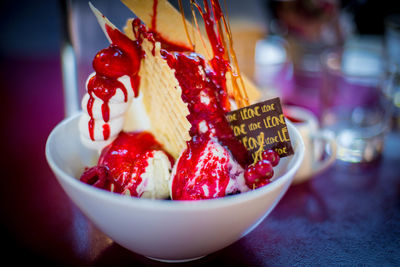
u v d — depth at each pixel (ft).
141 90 1.06
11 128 1.44
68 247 0.94
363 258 0.92
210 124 1.00
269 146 0.97
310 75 1.90
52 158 0.87
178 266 0.89
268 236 0.98
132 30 0.96
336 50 1.64
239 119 0.99
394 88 1.43
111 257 0.92
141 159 0.98
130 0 0.92
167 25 0.96
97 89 0.93
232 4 2.44
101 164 0.99
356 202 1.11
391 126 1.49
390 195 1.14
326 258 0.92
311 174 1.14
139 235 0.77
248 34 1.82
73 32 1.19
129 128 1.10
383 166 1.27
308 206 1.09
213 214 0.74
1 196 1.09
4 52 2.45
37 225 1.00
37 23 3.04
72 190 0.78
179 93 0.88
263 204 0.78
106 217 0.77
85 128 0.99
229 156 0.96
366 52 1.74
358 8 2.34
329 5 1.79
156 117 1.04
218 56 0.99
